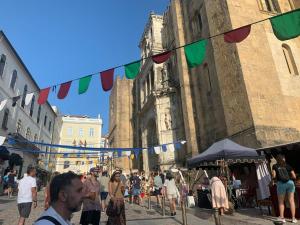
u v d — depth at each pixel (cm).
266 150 1257
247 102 1562
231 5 1873
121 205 729
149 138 3566
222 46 1859
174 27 2886
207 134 2162
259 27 1862
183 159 2622
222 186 1030
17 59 2697
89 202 724
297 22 674
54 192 219
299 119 1706
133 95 4856
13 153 2670
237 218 941
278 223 567
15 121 2802
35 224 198
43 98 1014
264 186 1105
